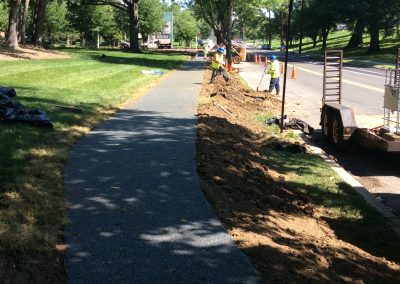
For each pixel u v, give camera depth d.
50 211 5.26
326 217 6.73
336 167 9.49
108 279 4.00
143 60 36.69
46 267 4.12
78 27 69.88
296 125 12.98
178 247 4.60
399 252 5.80
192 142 9.00
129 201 5.80
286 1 41.91
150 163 7.46
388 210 7.29
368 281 4.54
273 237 5.13
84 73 22.25
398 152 9.35
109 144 8.66
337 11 58.81
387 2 53.53
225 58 42.41
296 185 7.96
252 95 18.66
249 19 47.25
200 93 16.94
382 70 35.78
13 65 23.11
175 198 5.95
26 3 39.59
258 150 9.82
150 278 4.04
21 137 8.23
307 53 77.56
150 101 14.67
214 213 5.52
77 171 6.91
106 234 4.84
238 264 4.29
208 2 44.06
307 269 4.40
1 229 4.56
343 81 25.78
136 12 58.00
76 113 11.17
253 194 6.69
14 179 6.08
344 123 10.38
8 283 3.79
